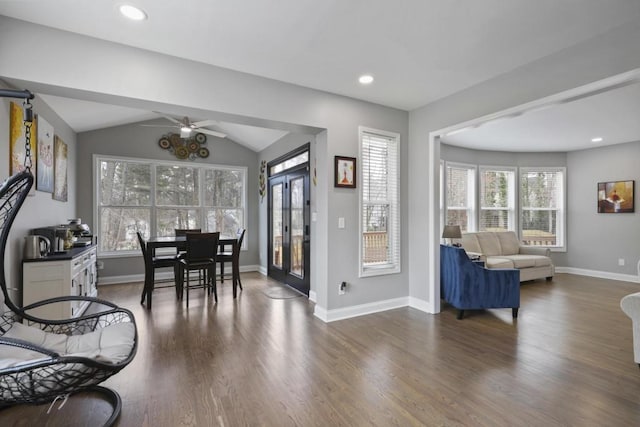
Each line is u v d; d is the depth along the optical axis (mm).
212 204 6305
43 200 3389
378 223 3920
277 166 5758
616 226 5879
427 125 3826
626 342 2930
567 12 2109
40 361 1509
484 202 6426
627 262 5746
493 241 5992
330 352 2707
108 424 1743
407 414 1873
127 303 4156
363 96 3590
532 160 6570
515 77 2928
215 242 4164
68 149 4539
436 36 2402
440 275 4004
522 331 3209
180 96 2730
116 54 2498
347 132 3602
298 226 4898
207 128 6145
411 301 4043
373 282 3809
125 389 2121
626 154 5770
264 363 2502
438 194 3805
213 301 4277
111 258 5355
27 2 2010
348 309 3623
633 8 2066
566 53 2566
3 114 2383
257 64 2855
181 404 1959
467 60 2771
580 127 4789
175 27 2297
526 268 5430
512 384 2199
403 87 3352
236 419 1824
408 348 2793
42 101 3395
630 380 2250
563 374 2338
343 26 2281
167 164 5844
